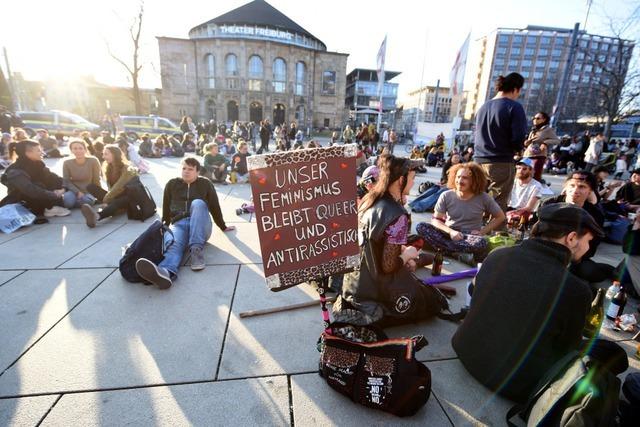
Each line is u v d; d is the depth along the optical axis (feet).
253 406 5.77
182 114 159.53
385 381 5.57
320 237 6.34
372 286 7.43
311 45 182.70
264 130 58.39
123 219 16.31
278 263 6.14
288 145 69.46
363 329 6.76
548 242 5.68
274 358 6.97
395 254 7.08
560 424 4.31
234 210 18.85
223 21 163.63
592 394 4.12
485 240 11.82
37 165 15.89
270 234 6.02
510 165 13.65
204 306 8.80
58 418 5.36
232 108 163.02
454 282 10.84
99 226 15.14
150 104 184.03
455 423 5.59
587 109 77.71
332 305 9.05
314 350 7.27
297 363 6.85
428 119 228.63
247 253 12.53
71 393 5.86
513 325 5.77
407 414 5.60
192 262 10.98
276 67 159.94
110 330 7.63
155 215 17.22
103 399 5.77
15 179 14.78
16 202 15.10
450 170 13.50
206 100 157.58
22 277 9.98
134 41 98.32
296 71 164.25
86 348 6.99
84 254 11.80
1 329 7.50
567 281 5.33
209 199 13.34
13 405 5.56
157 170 32.94
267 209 5.95
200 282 10.12
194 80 157.28
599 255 14.25
